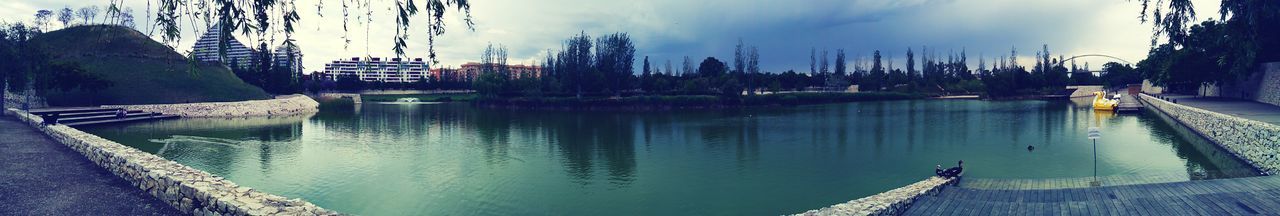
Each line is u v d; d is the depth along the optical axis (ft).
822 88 477.36
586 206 75.41
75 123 173.47
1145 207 50.42
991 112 244.22
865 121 203.00
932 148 124.88
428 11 22.91
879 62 491.72
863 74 545.44
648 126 191.93
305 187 85.87
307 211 44.01
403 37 22.77
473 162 110.11
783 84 466.70
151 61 274.16
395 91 542.98
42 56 173.68
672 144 139.64
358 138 152.97
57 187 57.88
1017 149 119.85
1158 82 221.25
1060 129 159.43
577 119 228.43
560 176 95.20
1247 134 90.94
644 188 85.87
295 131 171.42
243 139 147.54
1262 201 49.21
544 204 76.33
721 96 311.27
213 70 297.94
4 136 104.88
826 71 520.01
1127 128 154.51
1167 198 53.11
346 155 118.83
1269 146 79.15
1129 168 91.86
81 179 62.03
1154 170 88.63
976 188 72.49
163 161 62.08
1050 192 63.57
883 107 298.56
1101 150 113.39
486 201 78.23
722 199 79.05
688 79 422.82
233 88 287.89
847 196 80.23
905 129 169.68
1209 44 126.52
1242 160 93.30
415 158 115.03
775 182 89.66
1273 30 143.13
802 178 92.68
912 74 501.15
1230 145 102.12
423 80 558.97
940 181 73.61
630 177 94.48
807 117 227.61
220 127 181.57
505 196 80.89
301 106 290.35
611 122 211.20
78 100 229.04
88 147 76.79
